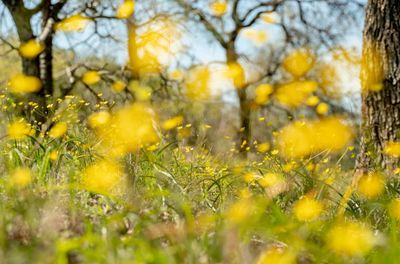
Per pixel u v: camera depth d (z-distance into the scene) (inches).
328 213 130.9
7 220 90.4
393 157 209.2
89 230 79.1
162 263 67.6
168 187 124.1
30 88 133.0
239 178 148.8
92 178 116.6
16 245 81.8
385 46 223.9
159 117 189.3
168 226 91.5
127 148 141.6
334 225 101.0
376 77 223.3
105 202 113.7
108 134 169.8
